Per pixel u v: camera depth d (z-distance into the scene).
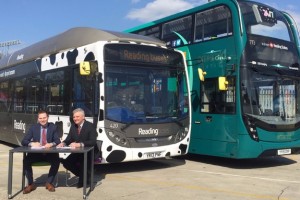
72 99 10.71
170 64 10.88
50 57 12.27
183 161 12.80
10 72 15.68
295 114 12.05
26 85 13.98
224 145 11.61
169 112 10.60
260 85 11.45
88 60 10.14
